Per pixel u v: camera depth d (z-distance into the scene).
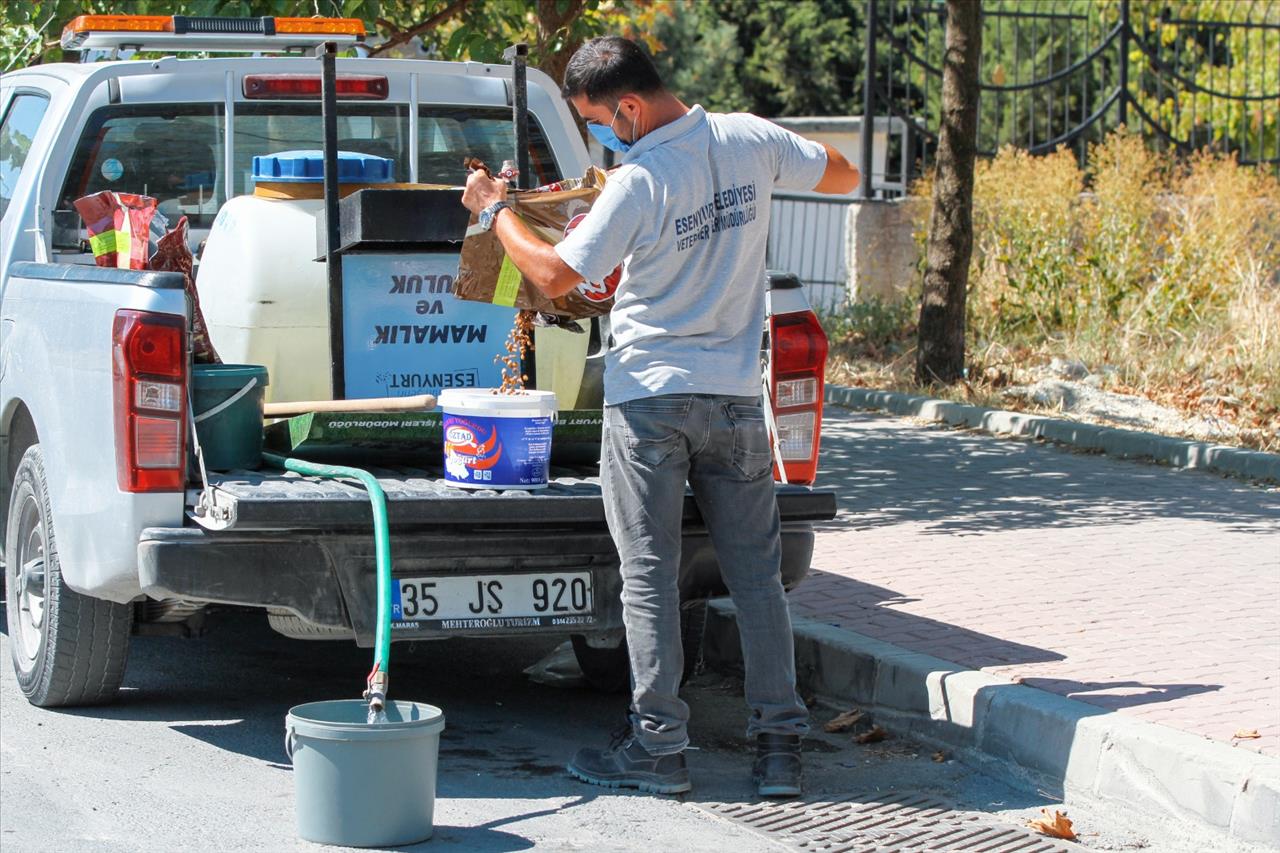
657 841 4.35
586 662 5.95
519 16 9.16
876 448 10.47
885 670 5.56
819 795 4.82
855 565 7.18
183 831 4.30
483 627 4.71
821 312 15.34
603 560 4.85
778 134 4.65
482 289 4.79
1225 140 20.06
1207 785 4.40
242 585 4.57
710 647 6.41
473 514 4.59
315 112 6.22
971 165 12.18
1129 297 12.98
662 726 4.70
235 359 5.25
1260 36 20.00
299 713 4.30
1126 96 16.00
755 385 4.63
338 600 4.64
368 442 4.91
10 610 5.64
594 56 4.43
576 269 4.37
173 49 6.79
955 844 4.39
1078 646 5.77
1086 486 9.18
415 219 5.00
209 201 6.12
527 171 5.34
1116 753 4.67
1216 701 5.04
